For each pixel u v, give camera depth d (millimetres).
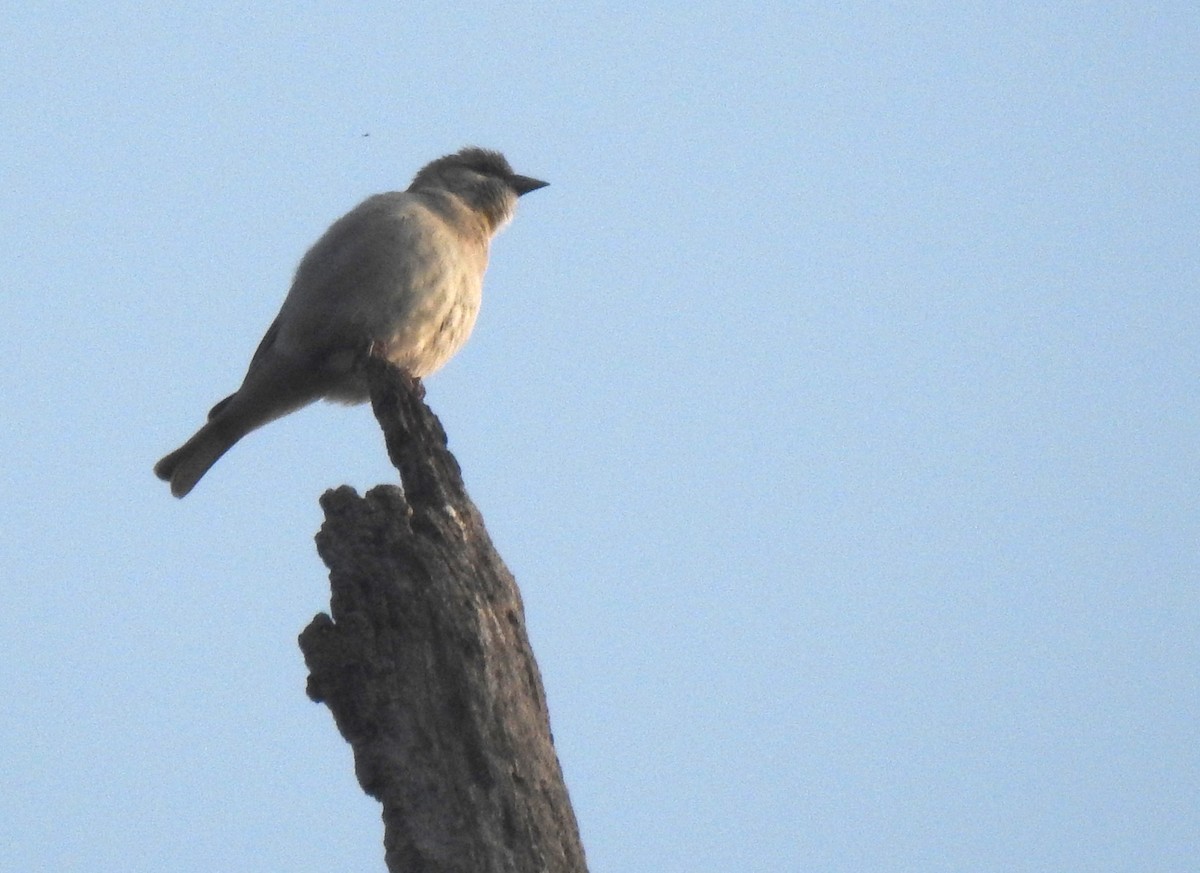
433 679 10406
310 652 10492
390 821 10031
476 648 10547
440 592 10648
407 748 10164
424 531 11023
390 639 10492
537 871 9953
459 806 10023
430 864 9820
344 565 10680
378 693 10328
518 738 10406
